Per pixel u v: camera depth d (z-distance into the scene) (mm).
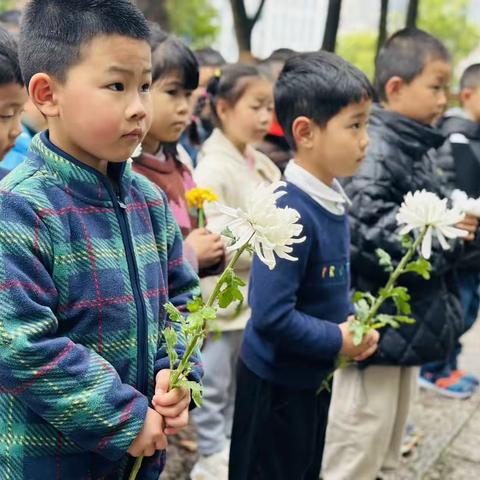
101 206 1309
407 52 2625
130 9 1267
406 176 2408
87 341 1272
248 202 1318
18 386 1197
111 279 1289
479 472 2834
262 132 2900
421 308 2400
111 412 1223
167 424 1306
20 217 1203
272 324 1826
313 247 1895
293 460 2006
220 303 1305
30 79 1290
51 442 1277
